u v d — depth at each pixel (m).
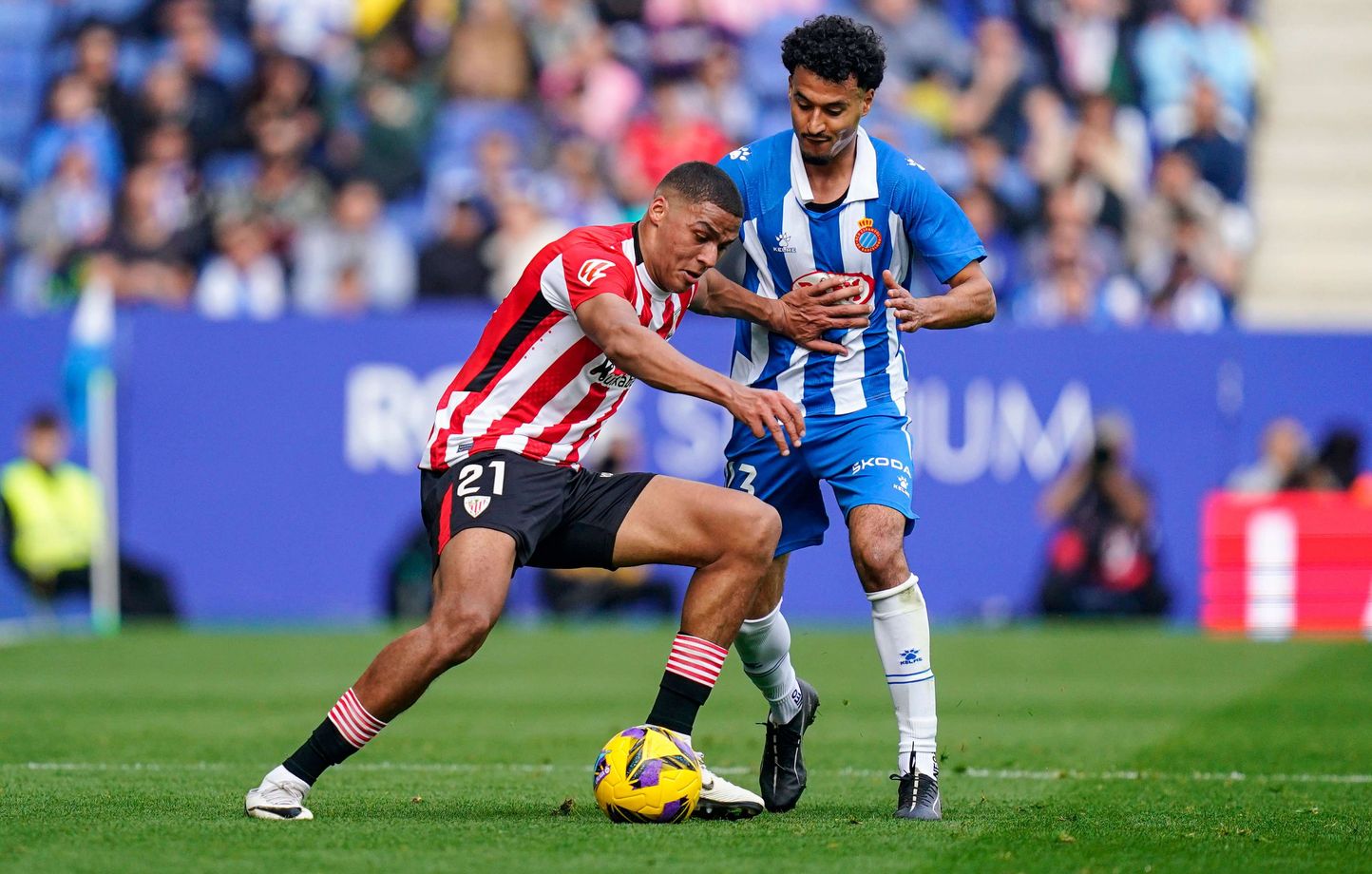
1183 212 52.56
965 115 53.31
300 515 38.38
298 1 53.97
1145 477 39.28
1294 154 56.06
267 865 13.04
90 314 37.88
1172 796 18.25
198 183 50.75
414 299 49.22
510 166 50.78
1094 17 54.88
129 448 38.06
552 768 20.36
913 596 16.58
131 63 53.34
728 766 20.88
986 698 28.47
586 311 15.41
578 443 16.33
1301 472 39.41
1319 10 57.34
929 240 17.33
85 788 17.97
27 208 51.38
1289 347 39.34
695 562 16.00
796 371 17.67
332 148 52.06
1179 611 39.50
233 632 37.69
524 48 54.00
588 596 40.06
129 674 30.91
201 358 38.16
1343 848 14.59
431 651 14.99
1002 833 15.24
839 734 24.22
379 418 38.50
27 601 37.62
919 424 38.81
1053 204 51.78
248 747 22.06
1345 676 31.64
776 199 17.56
